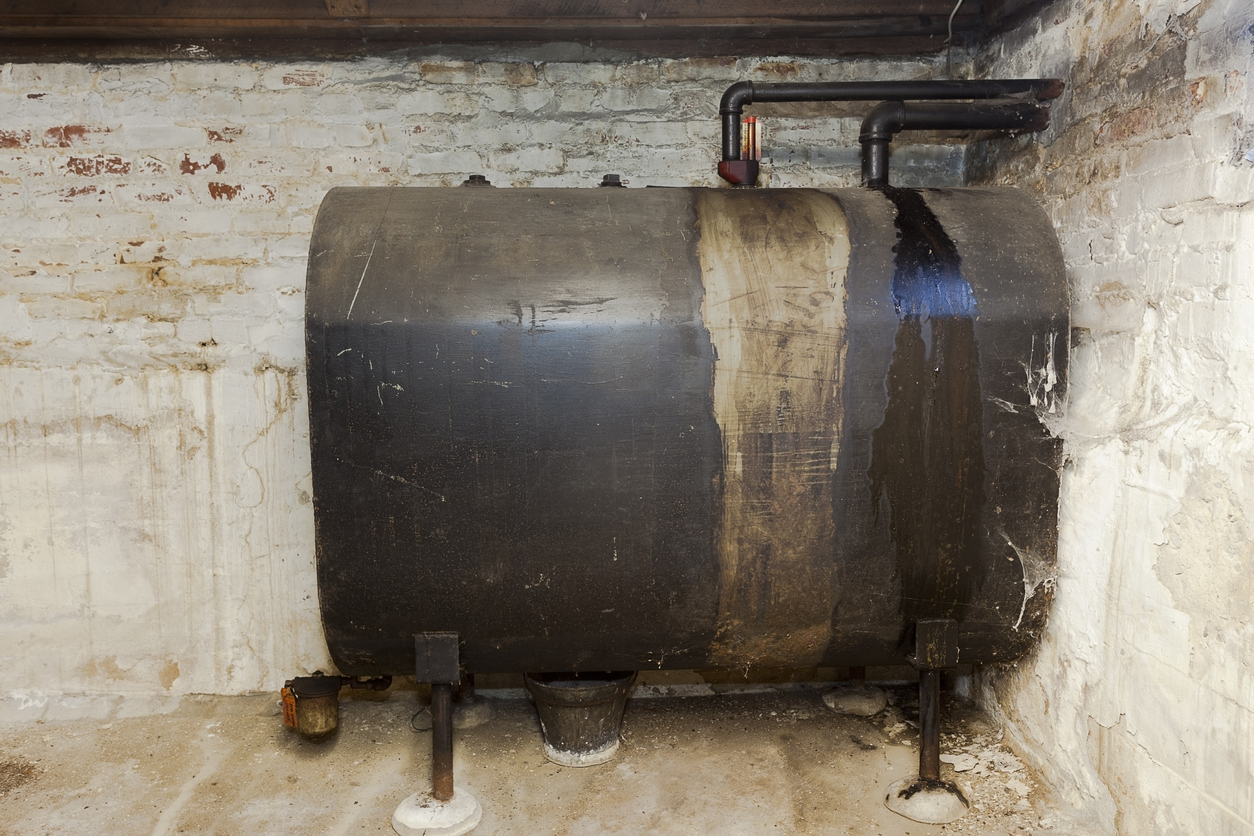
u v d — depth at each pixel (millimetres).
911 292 1584
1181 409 1444
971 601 1677
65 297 2170
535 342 1535
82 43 2129
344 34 2123
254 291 2205
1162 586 1464
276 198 2209
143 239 2182
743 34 2189
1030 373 1609
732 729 2105
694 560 1595
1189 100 1423
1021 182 2031
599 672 1935
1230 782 1315
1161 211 1499
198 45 2150
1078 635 1714
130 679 2264
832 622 1663
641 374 1547
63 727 2129
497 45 2229
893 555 1625
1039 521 1665
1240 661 1292
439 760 1746
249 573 2256
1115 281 1639
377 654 1669
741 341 1554
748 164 2020
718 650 1696
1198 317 1405
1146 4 1545
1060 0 1861
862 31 2184
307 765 1954
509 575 1585
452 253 1586
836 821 1710
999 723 2068
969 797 1777
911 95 1940
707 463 1568
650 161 2299
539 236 1620
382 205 1679
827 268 1601
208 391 2201
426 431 1536
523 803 1786
